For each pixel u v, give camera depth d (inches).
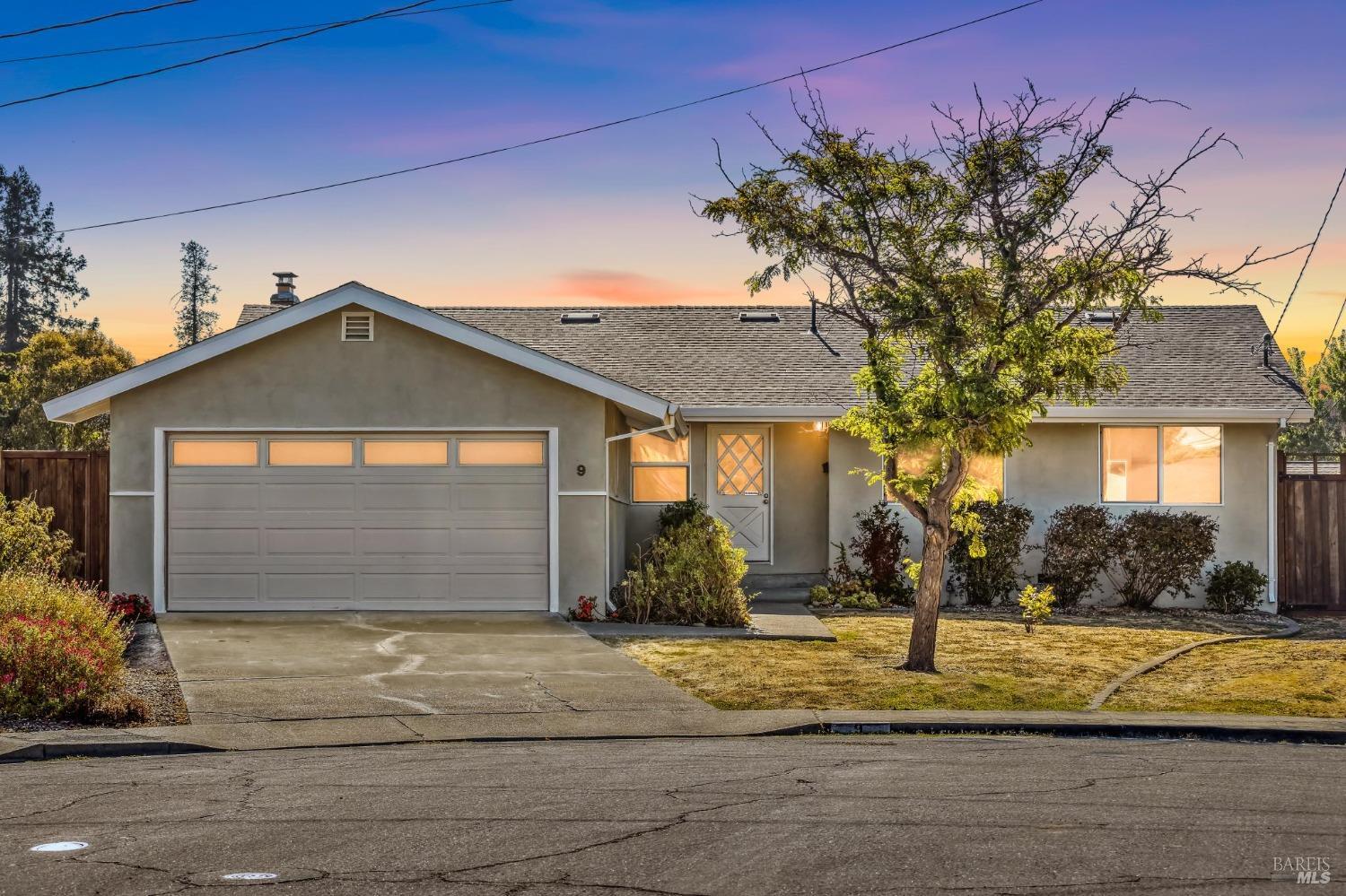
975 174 528.7
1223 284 521.3
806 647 600.4
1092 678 527.8
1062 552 790.5
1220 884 217.0
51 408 647.1
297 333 668.1
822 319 976.3
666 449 835.4
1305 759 368.8
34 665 416.8
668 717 435.5
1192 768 345.4
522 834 255.0
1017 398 524.4
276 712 433.1
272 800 291.9
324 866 230.2
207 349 653.3
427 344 669.9
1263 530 812.6
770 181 538.0
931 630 540.4
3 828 262.2
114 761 361.7
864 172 528.4
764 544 836.0
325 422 665.6
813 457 839.1
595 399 673.6
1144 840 249.6
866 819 269.6
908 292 528.4
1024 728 433.7
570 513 671.8
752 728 418.6
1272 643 641.6
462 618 652.1
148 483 660.1
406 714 433.4
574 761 354.3
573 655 555.2
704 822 265.7
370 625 625.3
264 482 666.8
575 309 1010.1
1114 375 541.0
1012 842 247.8
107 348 1694.1
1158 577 790.5
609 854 238.5
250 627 615.2
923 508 554.3
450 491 673.0
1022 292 527.2
